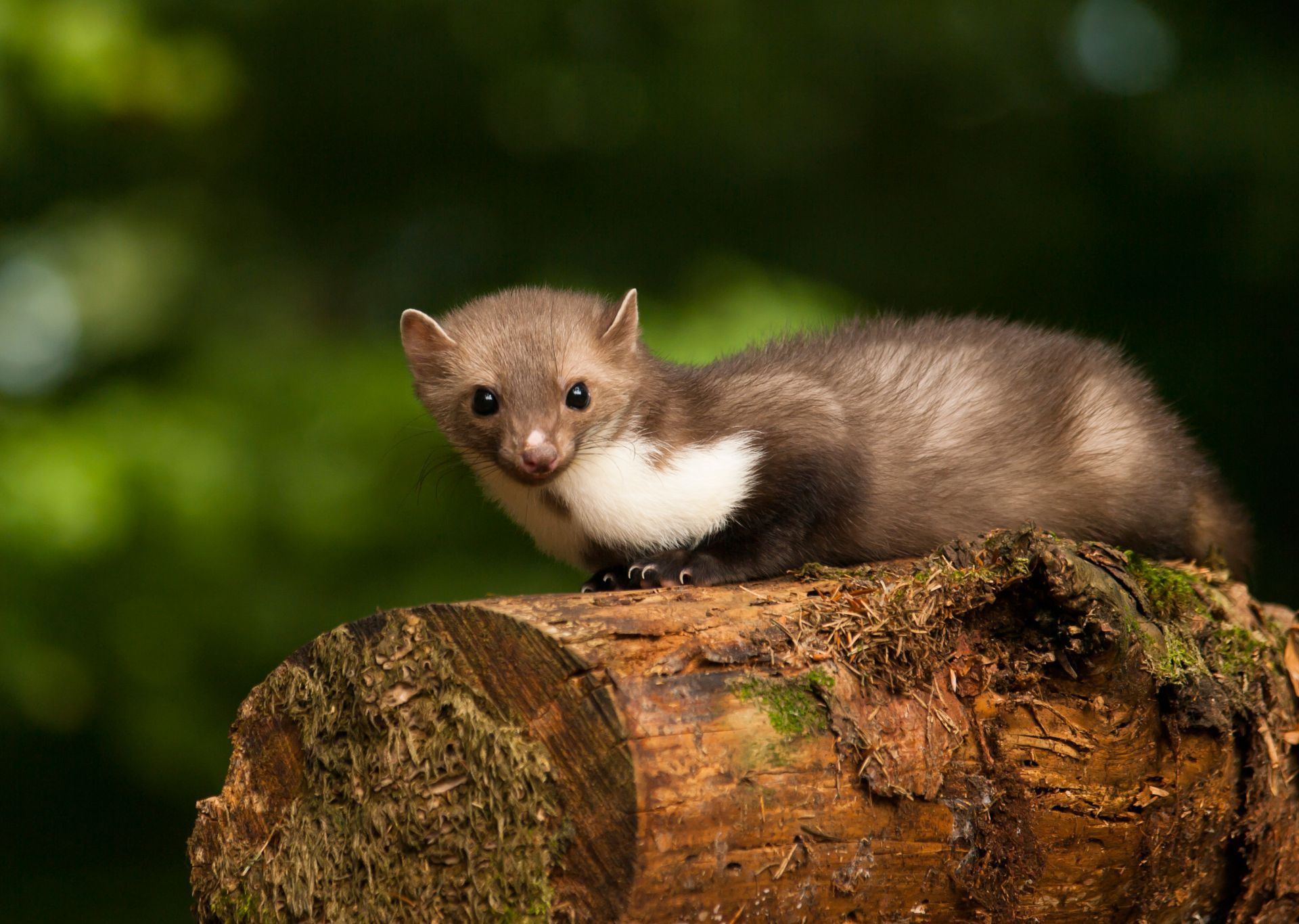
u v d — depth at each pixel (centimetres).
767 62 1753
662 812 506
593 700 520
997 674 592
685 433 769
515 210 1830
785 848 531
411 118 1805
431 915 544
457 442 826
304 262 1841
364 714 571
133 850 1677
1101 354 864
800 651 559
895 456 793
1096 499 812
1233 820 659
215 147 1805
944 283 1809
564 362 786
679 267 1723
